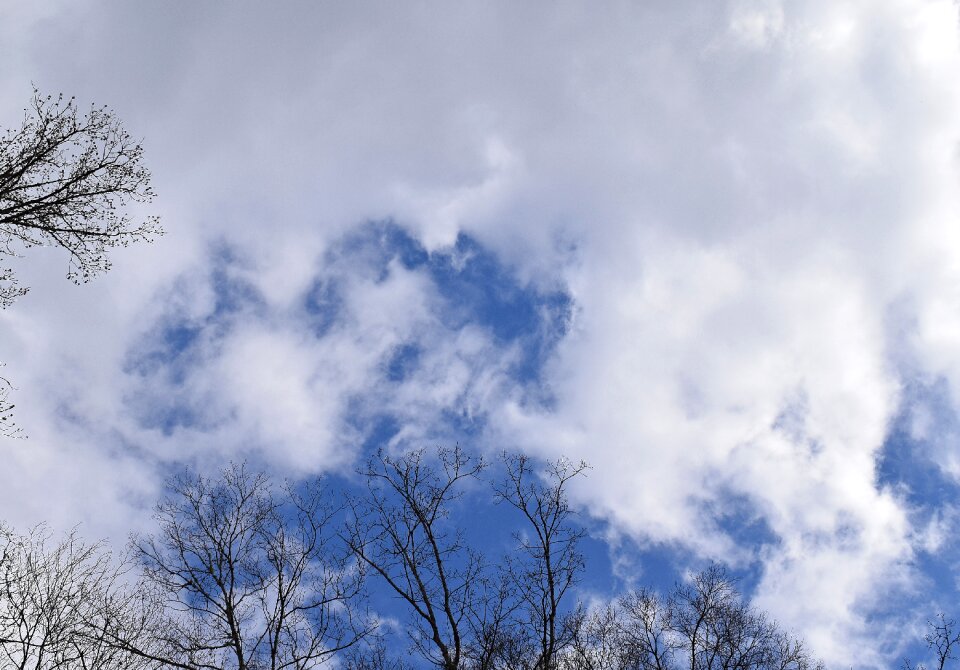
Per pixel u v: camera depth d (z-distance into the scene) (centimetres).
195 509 1633
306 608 1541
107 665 1394
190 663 1447
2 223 1357
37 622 1387
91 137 1402
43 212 1376
